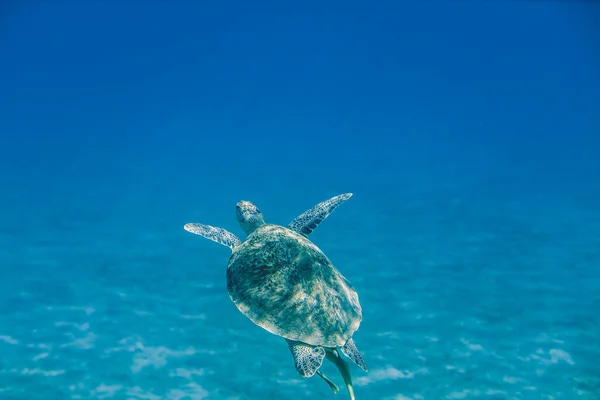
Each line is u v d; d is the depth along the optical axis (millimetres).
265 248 6477
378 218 20672
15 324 11781
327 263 6535
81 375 9930
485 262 15508
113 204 23391
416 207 22516
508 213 21281
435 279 14203
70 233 18703
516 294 13227
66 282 14141
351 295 6387
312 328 5621
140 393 9422
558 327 11539
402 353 10633
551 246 16922
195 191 26594
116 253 16562
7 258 15867
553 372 9898
